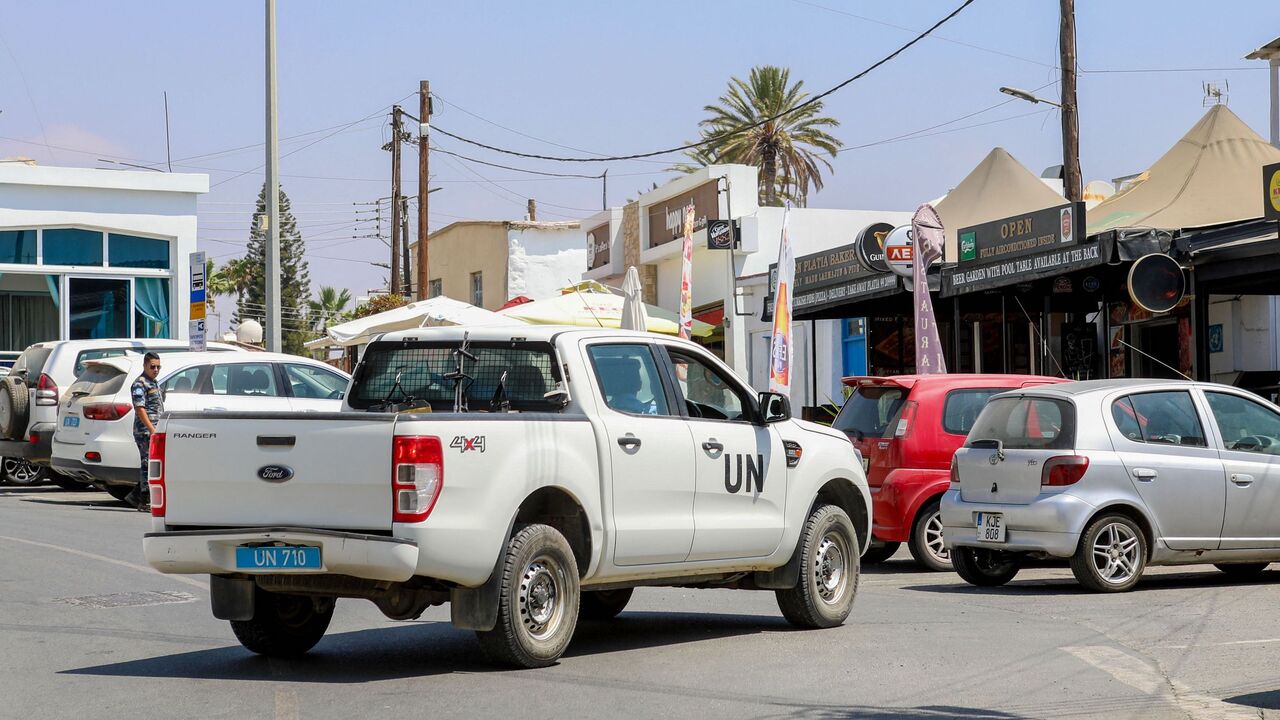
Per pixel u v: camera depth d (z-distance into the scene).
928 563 13.30
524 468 7.61
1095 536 11.26
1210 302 21.47
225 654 8.34
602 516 8.10
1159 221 19.81
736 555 8.97
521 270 46.69
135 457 18.14
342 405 8.84
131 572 12.06
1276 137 28.31
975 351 25.05
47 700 6.93
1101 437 11.42
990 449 11.86
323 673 7.71
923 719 6.49
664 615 10.40
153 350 20.98
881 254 19.77
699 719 6.48
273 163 24.12
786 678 7.55
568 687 7.26
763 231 32.72
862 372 28.72
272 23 24.09
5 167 27.75
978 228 18.56
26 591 10.94
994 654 8.34
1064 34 23.19
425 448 7.16
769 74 50.09
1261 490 11.84
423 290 38.25
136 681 7.45
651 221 37.25
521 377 8.41
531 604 7.77
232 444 7.50
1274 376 19.83
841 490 10.09
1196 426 11.83
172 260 29.59
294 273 102.88
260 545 7.39
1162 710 6.71
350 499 7.24
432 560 7.16
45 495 21.00
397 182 43.59
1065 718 6.54
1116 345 22.73
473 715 6.55
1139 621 9.71
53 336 28.59
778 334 18.52
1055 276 18.77
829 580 9.65
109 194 28.89
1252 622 9.57
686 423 8.78
